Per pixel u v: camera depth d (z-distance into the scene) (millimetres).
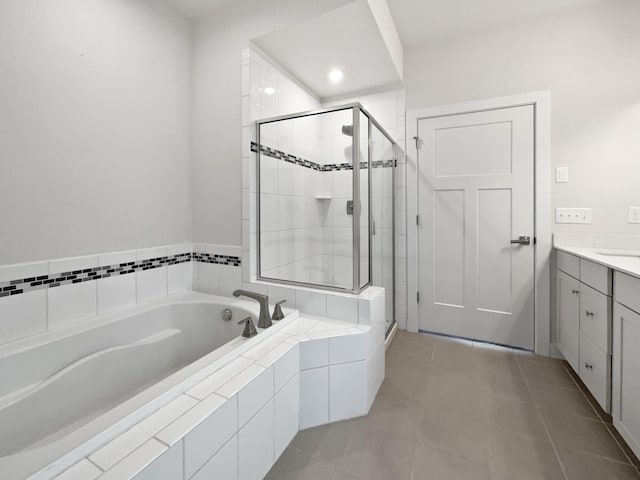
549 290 2295
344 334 1606
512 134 2371
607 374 1514
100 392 1550
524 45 2311
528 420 1585
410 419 1604
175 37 2115
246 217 2064
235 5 2061
